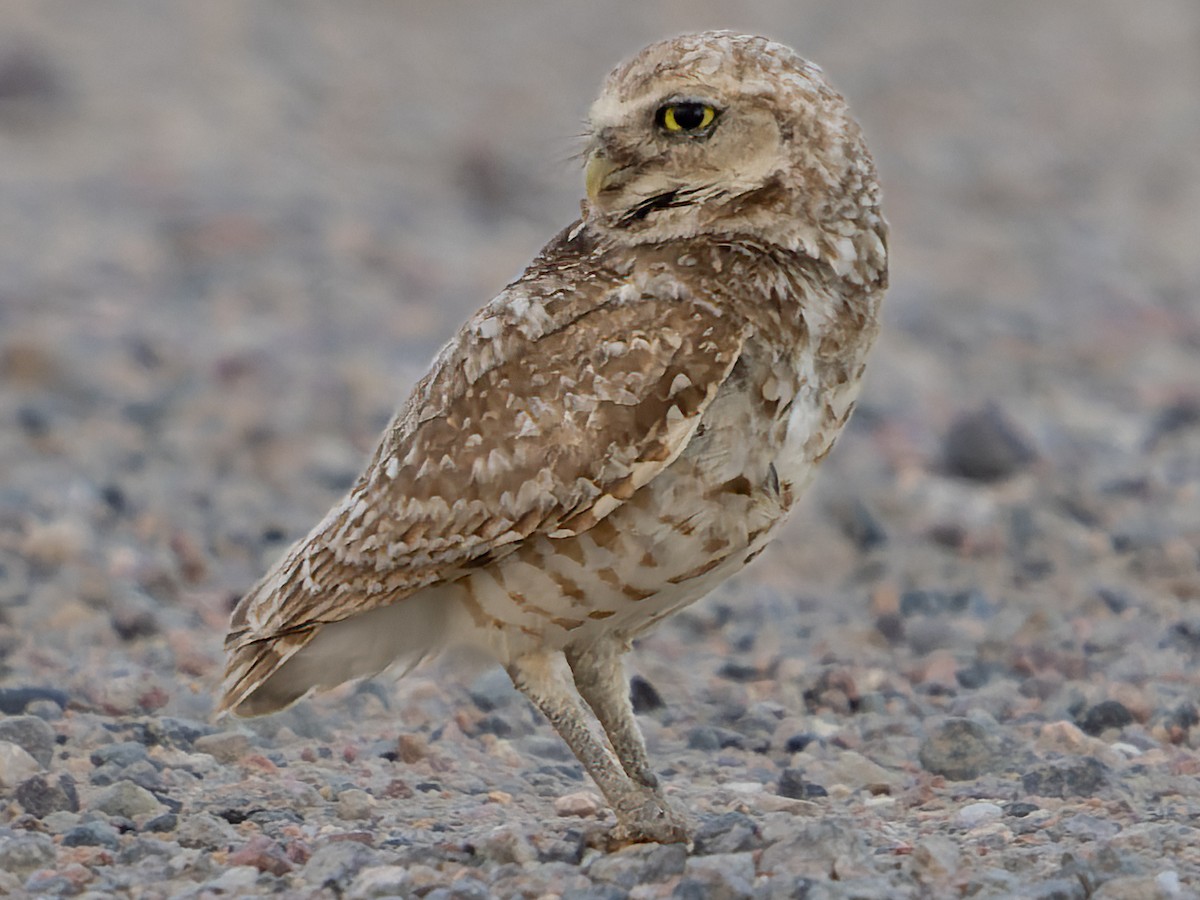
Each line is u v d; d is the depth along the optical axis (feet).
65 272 84.99
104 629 41.29
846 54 173.68
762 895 25.26
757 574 48.96
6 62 125.39
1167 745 35.01
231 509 53.21
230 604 44.83
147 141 117.60
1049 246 110.11
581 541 26.20
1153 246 112.88
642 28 183.11
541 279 27.61
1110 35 190.80
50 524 48.93
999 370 77.25
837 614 45.68
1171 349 84.02
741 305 26.45
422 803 31.45
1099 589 46.14
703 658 42.42
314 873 26.91
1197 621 42.83
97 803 29.91
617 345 26.27
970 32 186.39
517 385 26.55
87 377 67.10
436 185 118.93
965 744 33.63
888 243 27.91
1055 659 40.29
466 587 27.25
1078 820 28.84
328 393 66.74
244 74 140.87
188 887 26.55
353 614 27.63
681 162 27.43
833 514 52.75
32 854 27.37
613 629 27.81
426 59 161.27
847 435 64.28
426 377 28.04
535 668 27.61
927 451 61.72
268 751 33.96
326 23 167.12
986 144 143.43
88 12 149.38
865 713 37.81
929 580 48.39
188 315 79.36
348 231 97.25
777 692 38.99
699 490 26.11
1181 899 25.20
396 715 36.73
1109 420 68.44
